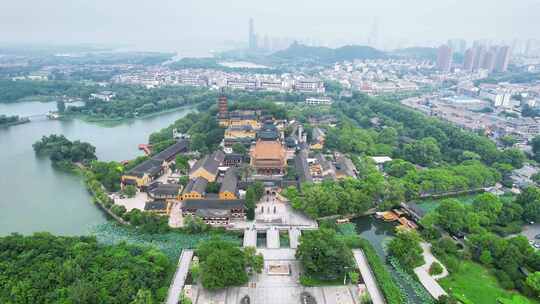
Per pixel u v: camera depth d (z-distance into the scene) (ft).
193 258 612.70
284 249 646.74
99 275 525.34
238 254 565.53
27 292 483.92
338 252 566.77
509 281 563.89
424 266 609.83
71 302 466.70
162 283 550.36
